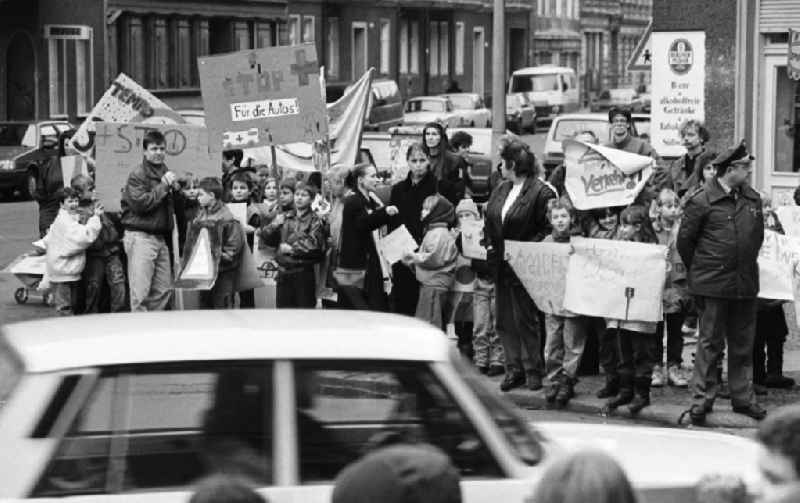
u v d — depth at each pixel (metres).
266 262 18.38
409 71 89.25
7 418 7.22
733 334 14.64
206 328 7.66
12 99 60.47
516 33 101.25
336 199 17.50
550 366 15.71
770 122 28.34
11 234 36.88
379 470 5.46
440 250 16.86
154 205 17.70
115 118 23.70
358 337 7.60
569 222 15.45
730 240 14.26
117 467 7.26
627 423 15.02
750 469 8.18
